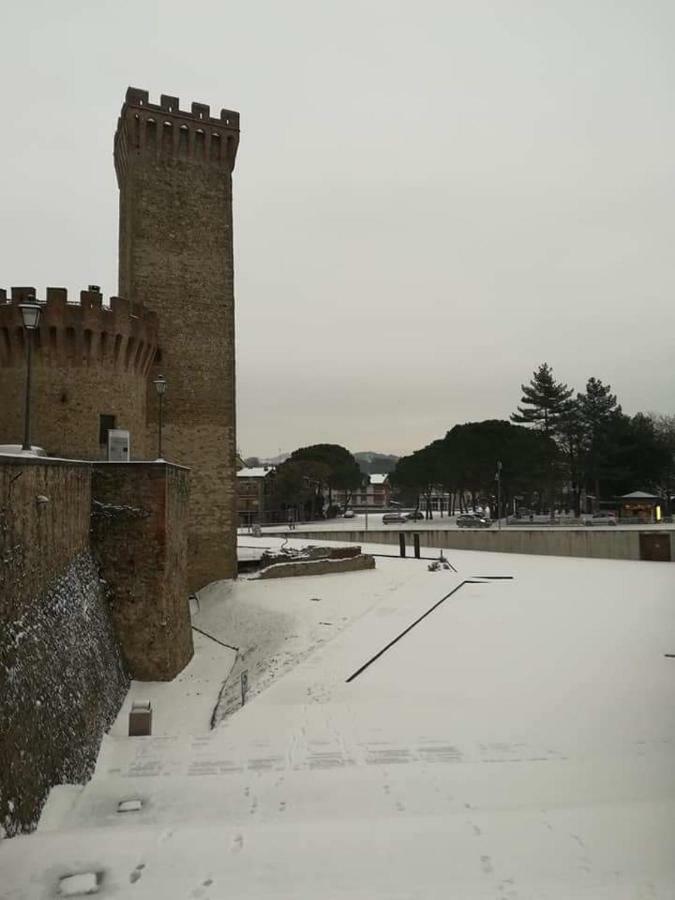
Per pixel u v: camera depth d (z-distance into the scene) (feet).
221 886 22.33
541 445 248.32
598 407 269.03
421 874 22.63
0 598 35.58
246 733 40.50
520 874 22.45
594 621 75.77
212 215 128.67
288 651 68.69
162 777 34.09
